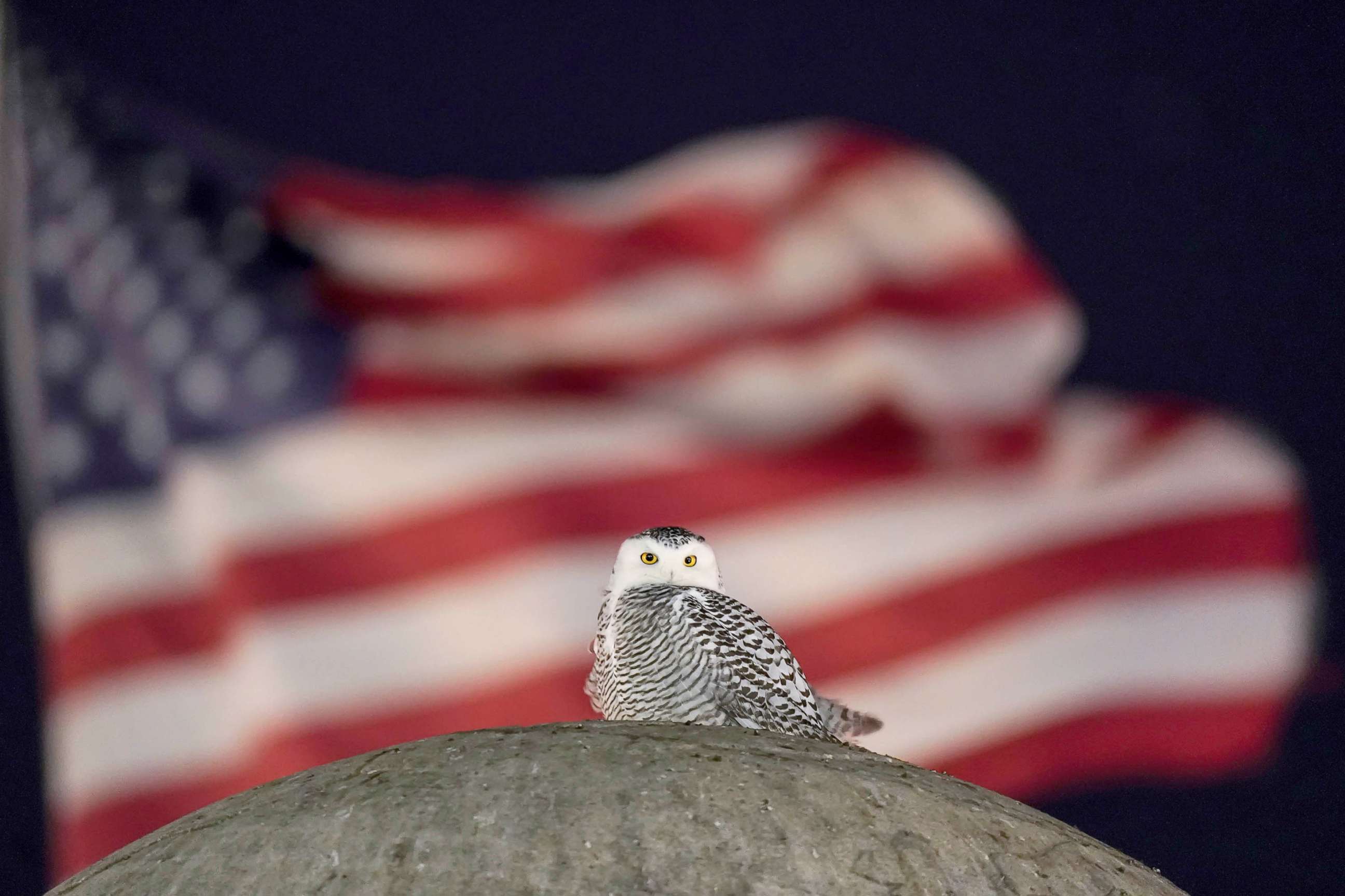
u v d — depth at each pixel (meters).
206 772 13.98
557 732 4.14
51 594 14.39
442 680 14.05
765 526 15.37
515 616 14.18
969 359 16.50
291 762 13.73
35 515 15.73
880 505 15.86
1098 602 16.19
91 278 15.14
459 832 3.62
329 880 3.55
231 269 15.05
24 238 15.60
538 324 15.36
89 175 15.51
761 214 16.55
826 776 3.92
